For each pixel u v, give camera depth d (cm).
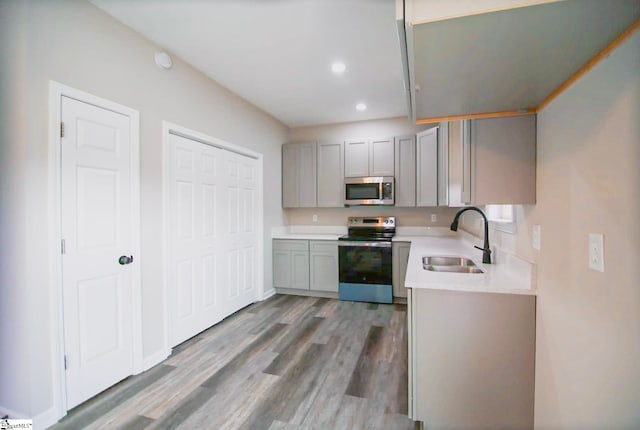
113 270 200
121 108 204
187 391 194
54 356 167
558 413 118
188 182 271
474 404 146
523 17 73
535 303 139
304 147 437
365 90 322
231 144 323
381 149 402
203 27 209
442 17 74
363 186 406
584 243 101
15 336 161
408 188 389
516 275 161
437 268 216
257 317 327
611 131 87
